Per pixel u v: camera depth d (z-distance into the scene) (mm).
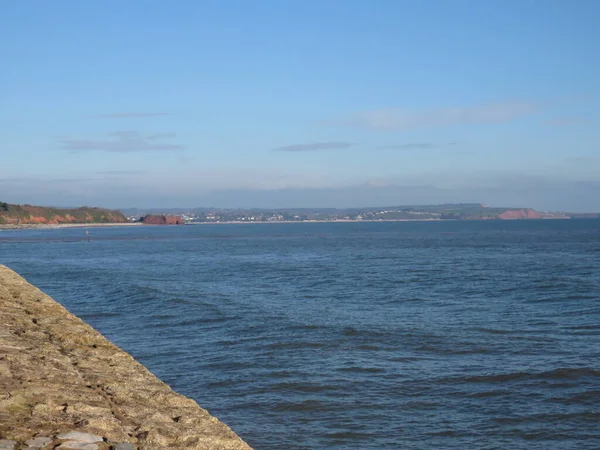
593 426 13688
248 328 24484
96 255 83500
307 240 133750
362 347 20938
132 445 4395
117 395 5492
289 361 19031
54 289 39625
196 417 5176
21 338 7105
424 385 16547
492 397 15594
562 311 29188
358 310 29875
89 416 4844
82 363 6422
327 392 15945
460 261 64000
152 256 80438
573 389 16109
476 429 13555
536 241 114875
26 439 4285
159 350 20781
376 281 44125
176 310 29469
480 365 18469
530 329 24312
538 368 18016
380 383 16719
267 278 47375
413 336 22719
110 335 23625
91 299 34406
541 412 14523
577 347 20859
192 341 22203
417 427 13680
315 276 48594
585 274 47719
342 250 90562
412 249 90938
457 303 32438
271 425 13781
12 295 9992
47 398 5117
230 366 18500
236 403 15195
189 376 17531
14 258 76562
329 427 13656
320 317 27266
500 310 29750
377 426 13719
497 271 51062
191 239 147000
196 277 48562
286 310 29531
